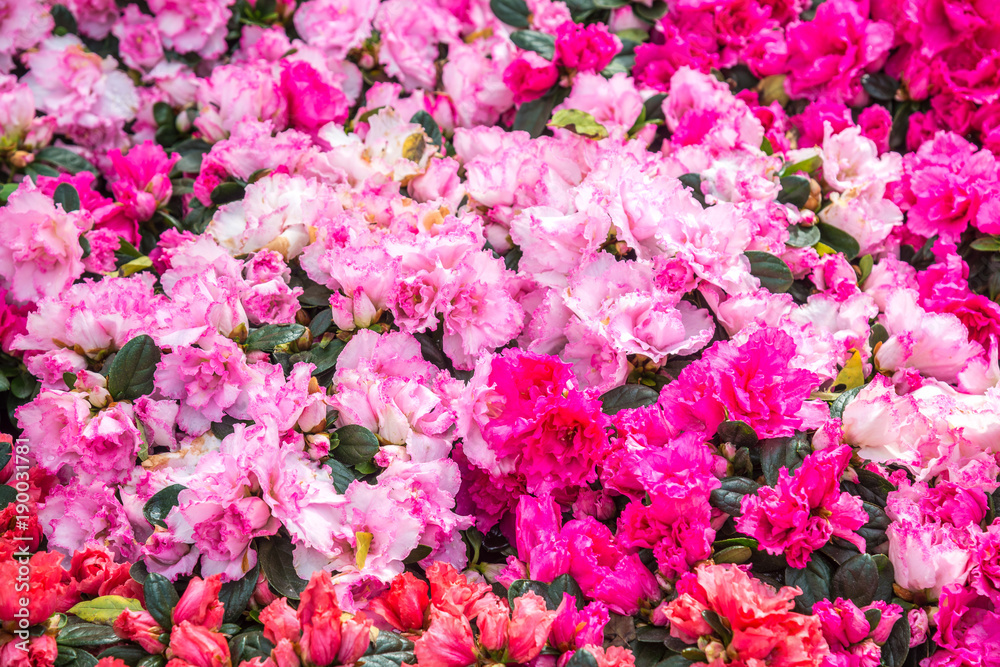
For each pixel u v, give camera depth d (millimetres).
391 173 1402
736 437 1241
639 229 1319
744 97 1560
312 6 1614
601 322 1279
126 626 1180
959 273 1396
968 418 1285
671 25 1579
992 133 1496
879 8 1566
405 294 1294
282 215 1344
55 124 1551
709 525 1218
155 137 1613
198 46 1616
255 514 1199
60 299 1298
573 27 1488
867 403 1242
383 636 1189
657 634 1203
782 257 1380
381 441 1265
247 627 1210
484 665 1176
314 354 1310
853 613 1192
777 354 1234
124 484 1272
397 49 1588
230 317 1279
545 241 1327
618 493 1270
